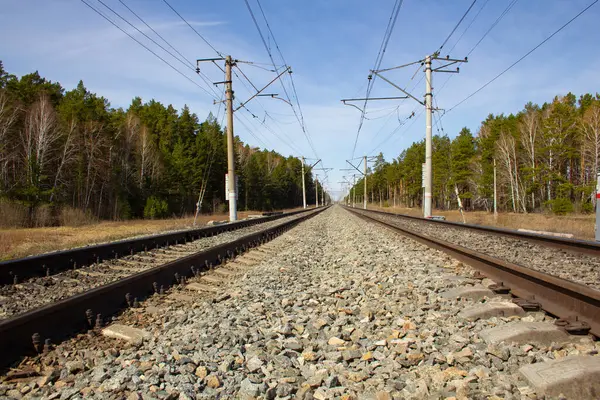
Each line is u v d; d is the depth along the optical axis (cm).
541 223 2297
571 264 764
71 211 2878
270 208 8894
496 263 589
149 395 285
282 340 400
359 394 290
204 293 623
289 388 293
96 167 4281
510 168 5462
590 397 265
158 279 643
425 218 2267
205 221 2958
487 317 427
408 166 9688
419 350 352
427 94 2344
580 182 5341
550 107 6178
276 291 627
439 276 638
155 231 1859
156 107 7575
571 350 331
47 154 3838
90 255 859
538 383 275
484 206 7338
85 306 462
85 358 361
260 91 2316
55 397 291
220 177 7025
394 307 496
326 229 2136
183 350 370
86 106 4684
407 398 280
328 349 376
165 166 5847
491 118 7906
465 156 6475
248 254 1077
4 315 493
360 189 17875
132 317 486
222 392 293
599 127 4578
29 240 1424
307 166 8169
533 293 480
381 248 1074
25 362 347
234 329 435
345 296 572
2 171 3422
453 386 286
